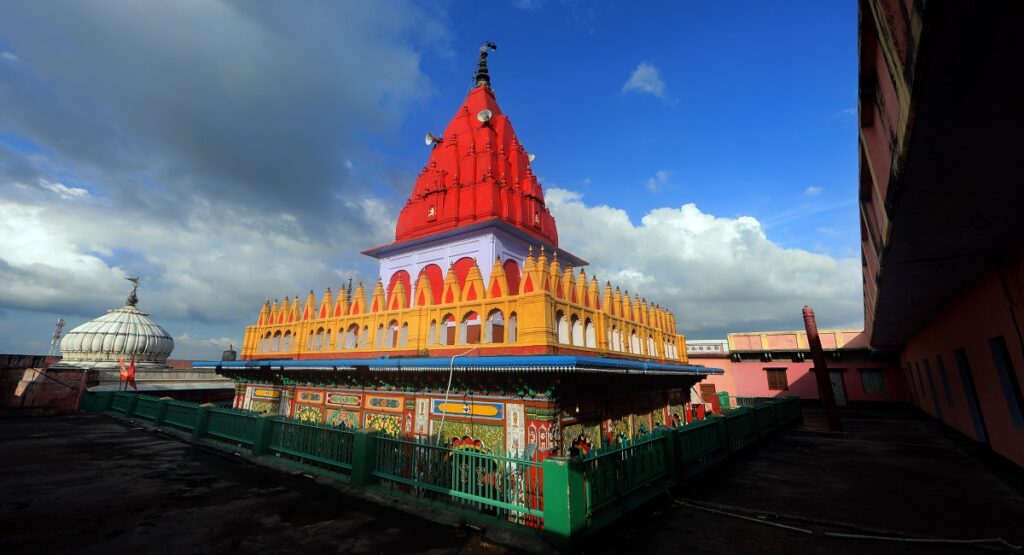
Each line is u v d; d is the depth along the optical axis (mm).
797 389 30469
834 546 6230
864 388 28656
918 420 22234
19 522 7133
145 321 33906
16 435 15898
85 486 9219
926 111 3406
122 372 24984
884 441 15719
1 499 8352
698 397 24609
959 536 6523
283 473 10188
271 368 14539
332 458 9695
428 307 11211
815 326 19766
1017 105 3297
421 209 17328
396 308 12070
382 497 8117
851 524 6977
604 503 6609
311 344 14266
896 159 4387
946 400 15500
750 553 5992
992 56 2754
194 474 10195
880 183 5410
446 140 18812
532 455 8547
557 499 5973
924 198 5027
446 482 7773
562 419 9234
